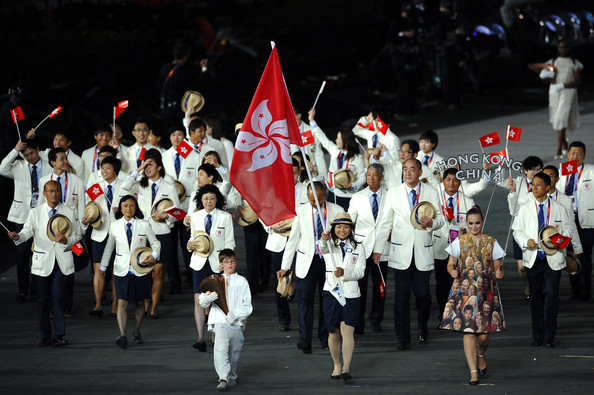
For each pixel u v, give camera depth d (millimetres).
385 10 125250
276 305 43812
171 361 36875
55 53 98875
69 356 37719
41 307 39156
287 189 34969
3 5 108375
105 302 47344
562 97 72625
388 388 32750
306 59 121938
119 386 33438
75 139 85062
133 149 51062
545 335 37812
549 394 31547
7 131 56156
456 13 107562
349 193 48625
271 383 33719
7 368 35969
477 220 33438
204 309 38531
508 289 47469
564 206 38344
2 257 57125
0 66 98062
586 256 44500
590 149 78125
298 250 37656
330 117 97062
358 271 33625
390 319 43156
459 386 32781
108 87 97875
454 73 105562
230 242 39469
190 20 114688
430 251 38031
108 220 45156
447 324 33281
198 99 54875
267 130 34844
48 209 39750
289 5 129000
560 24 125875
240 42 118062
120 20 111312
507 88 122500
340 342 35000
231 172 35031
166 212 43562
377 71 114500
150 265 39031
